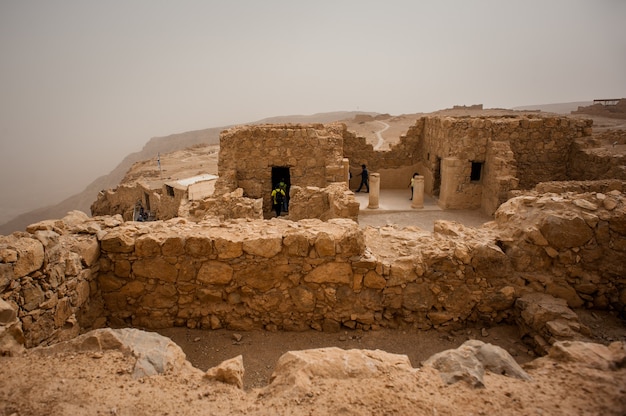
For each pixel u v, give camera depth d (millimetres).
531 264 6113
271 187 16422
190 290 5977
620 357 3312
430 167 19531
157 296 6008
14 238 4770
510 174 14727
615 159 14461
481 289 6051
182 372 3516
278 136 15875
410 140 21125
